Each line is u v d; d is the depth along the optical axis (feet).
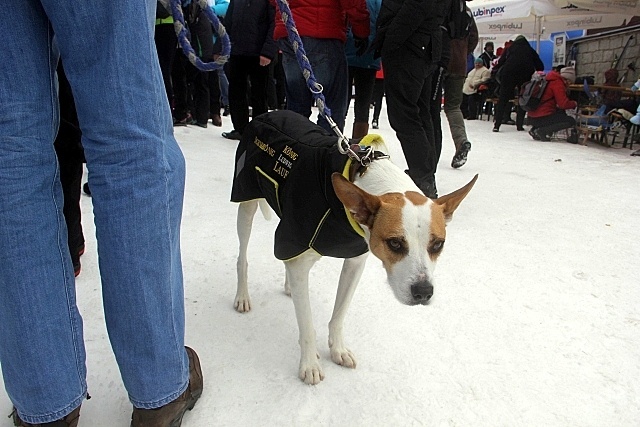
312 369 6.34
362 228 6.04
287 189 6.45
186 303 8.03
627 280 9.37
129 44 4.19
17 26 4.06
